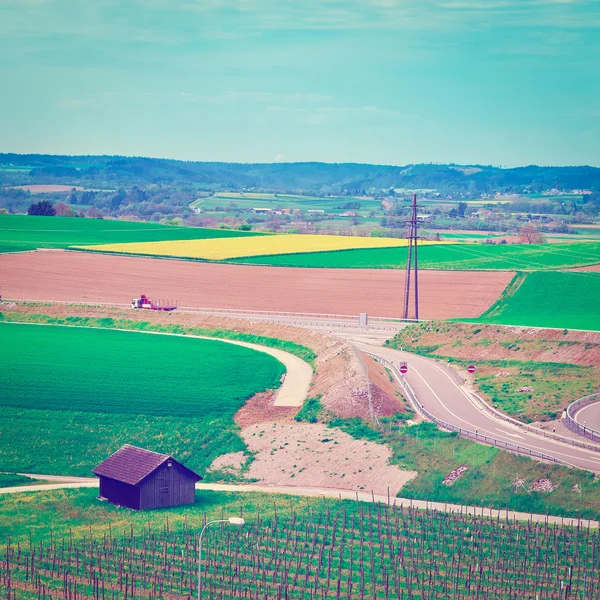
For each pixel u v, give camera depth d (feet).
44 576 284.00
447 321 615.16
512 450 374.84
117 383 488.85
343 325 650.43
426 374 517.96
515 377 502.38
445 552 303.68
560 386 477.36
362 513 331.77
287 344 587.68
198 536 315.99
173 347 578.66
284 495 366.02
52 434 426.51
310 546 308.81
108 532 321.73
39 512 343.26
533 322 619.67
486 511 341.82
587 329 577.02
